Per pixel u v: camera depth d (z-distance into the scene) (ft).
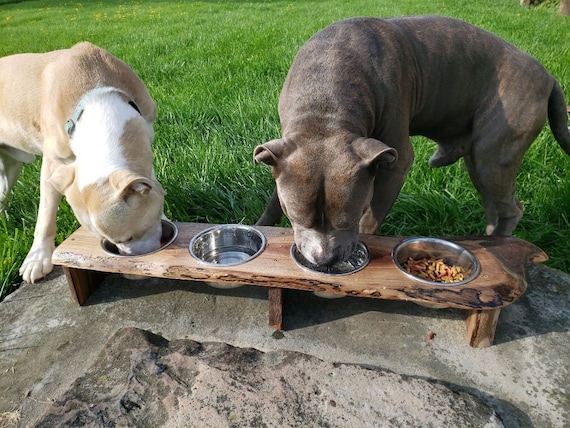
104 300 3.08
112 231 2.79
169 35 10.77
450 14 11.94
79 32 12.06
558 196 3.94
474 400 2.23
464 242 2.85
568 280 3.07
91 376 2.39
